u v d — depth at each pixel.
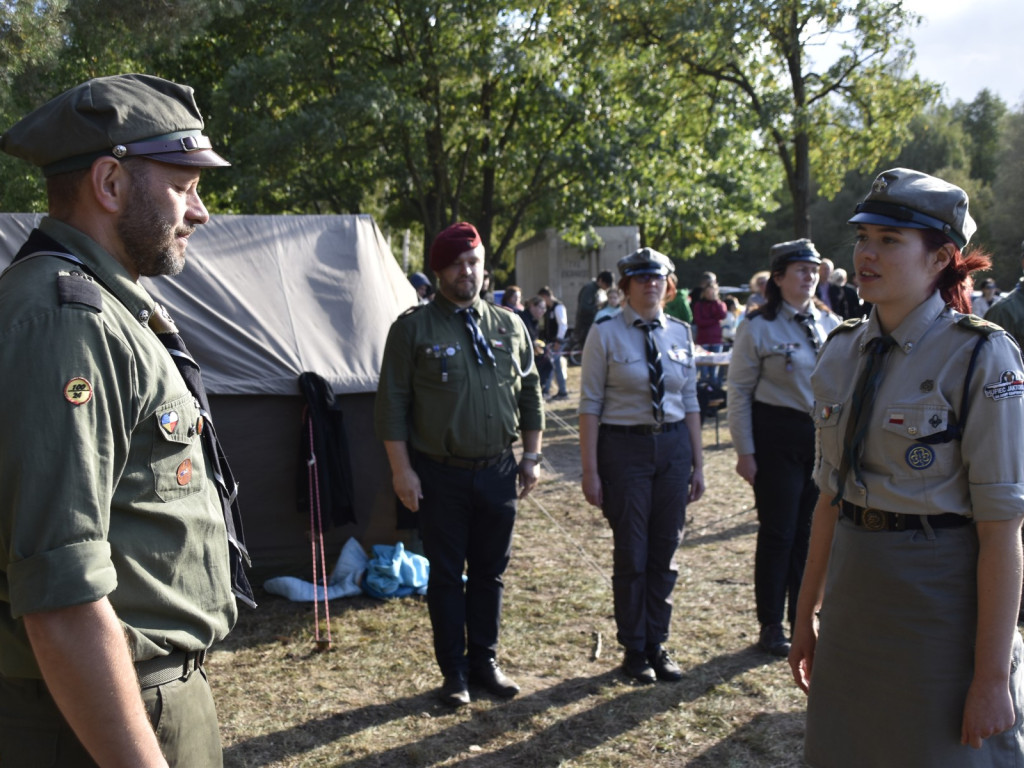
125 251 1.52
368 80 16.00
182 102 1.58
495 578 3.79
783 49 15.02
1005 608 1.84
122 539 1.44
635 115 18.97
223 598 1.63
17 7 4.73
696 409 3.98
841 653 2.06
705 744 3.33
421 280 11.45
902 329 2.00
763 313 4.02
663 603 3.88
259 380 4.96
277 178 16.17
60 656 1.26
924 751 1.93
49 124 1.46
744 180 23.64
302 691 3.80
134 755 1.30
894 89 15.67
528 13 17.61
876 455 2.01
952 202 1.93
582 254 22.86
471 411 3.57
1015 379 1.86
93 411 1.33
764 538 4.07
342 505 5.05
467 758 3.25
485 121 18.25
